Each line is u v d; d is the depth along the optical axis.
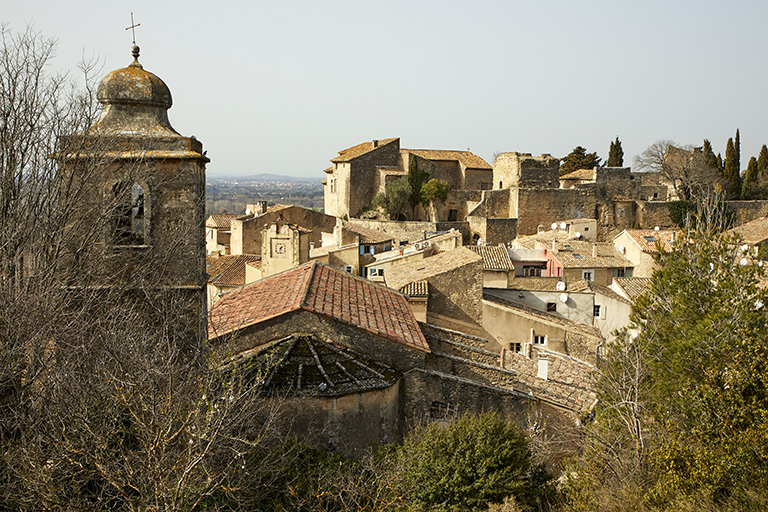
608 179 87.44
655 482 14.53
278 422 15.09
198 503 11.41
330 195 95.94
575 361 27.25
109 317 14.77
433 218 88.12
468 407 18.86
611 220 86.00
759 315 19.97
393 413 17.48
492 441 15.24
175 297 15.83
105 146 15.53
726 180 91.44
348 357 17.42
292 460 13.83
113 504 11.88
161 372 12.33
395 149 91.69
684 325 21.70
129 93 15.72
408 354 18.44
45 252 15.45
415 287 29.20
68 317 14.62
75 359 13.54
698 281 22.67
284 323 17.78
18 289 13.96
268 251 34.38
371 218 86.94
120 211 16.19
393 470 14.34
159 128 15.91
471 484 14.53
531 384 22.30
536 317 31.59
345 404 15.98
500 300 34.75
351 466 14.41
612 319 38.84
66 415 11.55
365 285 24.56
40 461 10.83
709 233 24.48
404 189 87.56
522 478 15.45
